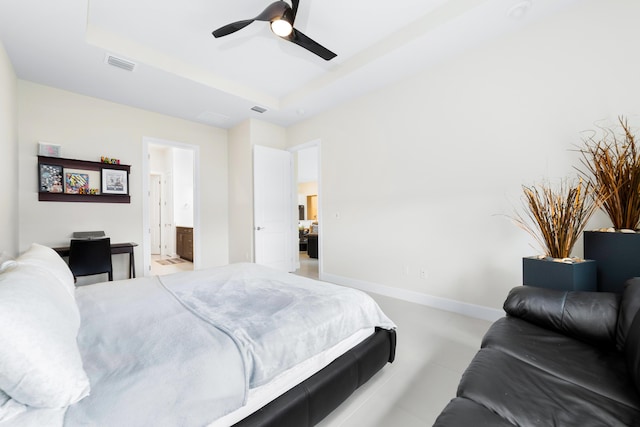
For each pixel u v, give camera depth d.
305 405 1.18
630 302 1.20
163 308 1.38
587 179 2.03
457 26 2.28
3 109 2.35
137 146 3.89
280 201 4.66
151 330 1.13
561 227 1.84
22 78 3.01
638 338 1.00
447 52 2.64
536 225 2.25
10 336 0.66
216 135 4.80
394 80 3.16
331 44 2.76
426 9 2.30
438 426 0.81
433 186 2.89
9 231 2.55
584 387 0.97
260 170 4.39
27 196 3.08
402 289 3.17
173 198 6.78
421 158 2.98
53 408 0.70
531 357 1.15
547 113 2.21
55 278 1.15
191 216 6.27
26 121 3.06
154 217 7.27
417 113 3.01
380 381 1.65
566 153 2.12
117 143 3.72
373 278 3.47
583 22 2.04
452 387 1.59
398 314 2.69
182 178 6.61
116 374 0.84
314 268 5.14
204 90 3.35
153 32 2.55
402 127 3.14
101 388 0.78
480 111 2.55
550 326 1.41
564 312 1.37
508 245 2.41
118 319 1.24
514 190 2.37
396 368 1.78
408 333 2.28
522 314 1.51
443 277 2.83
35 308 0.76
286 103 3.88
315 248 6.36
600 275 1.78
